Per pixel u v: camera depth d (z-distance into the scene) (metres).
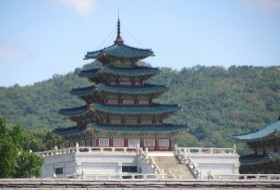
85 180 124.50
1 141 174.38
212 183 132.00
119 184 126.19
